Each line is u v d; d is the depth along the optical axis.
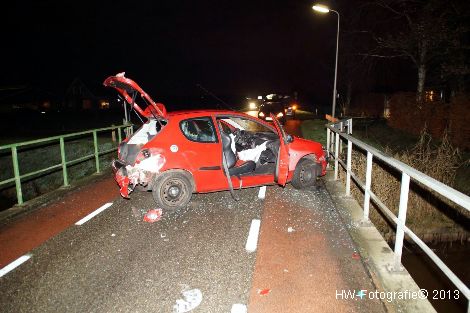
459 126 13.19
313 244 5.11
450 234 8.77
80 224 6.14
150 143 6.52
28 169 14.49
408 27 20.31
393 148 15.77
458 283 2.93
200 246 5.13
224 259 4.71
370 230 5.52
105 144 15.39
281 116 25.28
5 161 13.95
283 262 4.59
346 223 5.82
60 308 3.76
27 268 4.61
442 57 18.72
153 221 6.18
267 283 4.11
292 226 5.81
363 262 4.52
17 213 6.70
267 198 7.36
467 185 9.78
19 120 36.44
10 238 5.61
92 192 8.26
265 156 7.53
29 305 3.82
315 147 8.05
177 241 5.32
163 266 4.57
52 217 6.56
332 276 4.24
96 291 4.04
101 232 5.74
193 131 7.07
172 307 3.72
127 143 6.92
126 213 6.65
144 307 3.74
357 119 29.23
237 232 5.61
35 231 5.88
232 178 7.07
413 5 19.16
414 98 18.62
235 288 4.03
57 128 31.39
